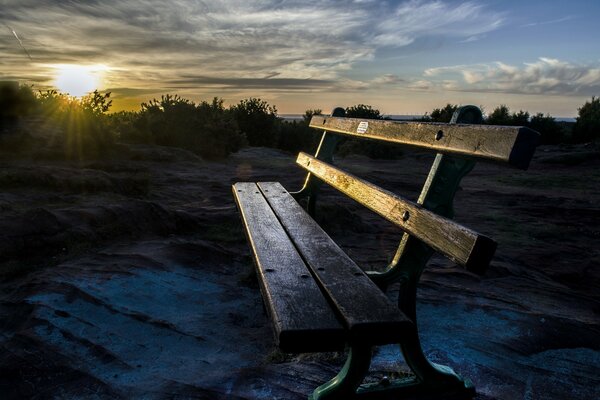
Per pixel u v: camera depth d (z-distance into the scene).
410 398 1.60
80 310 2.83
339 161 18.08
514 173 15.11
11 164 8.02
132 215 4.77
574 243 5.84
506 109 32.50
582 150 21.48
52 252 4.00
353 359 1.42
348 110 28.14
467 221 7.13
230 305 3.09
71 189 6.35
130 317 2.77
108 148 11.27
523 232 6.41
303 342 1.23
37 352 2.34
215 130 14.95
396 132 2.08
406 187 10.95
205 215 5.39
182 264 3.79
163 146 13.98
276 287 1.53
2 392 2.05
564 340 2.59
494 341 2.51
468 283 3.60
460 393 1.66
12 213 4.55
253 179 9.96
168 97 15.22
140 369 2.22
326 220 5.32
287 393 1.97
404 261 1.67
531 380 2.13
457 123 1.60
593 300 3.48
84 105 11.32
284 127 27.70
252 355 2.37
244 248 4.45
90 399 1.98
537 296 3.43
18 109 11.12
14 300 2.99
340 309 1.32
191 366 2.25
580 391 2.04
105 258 3.83
